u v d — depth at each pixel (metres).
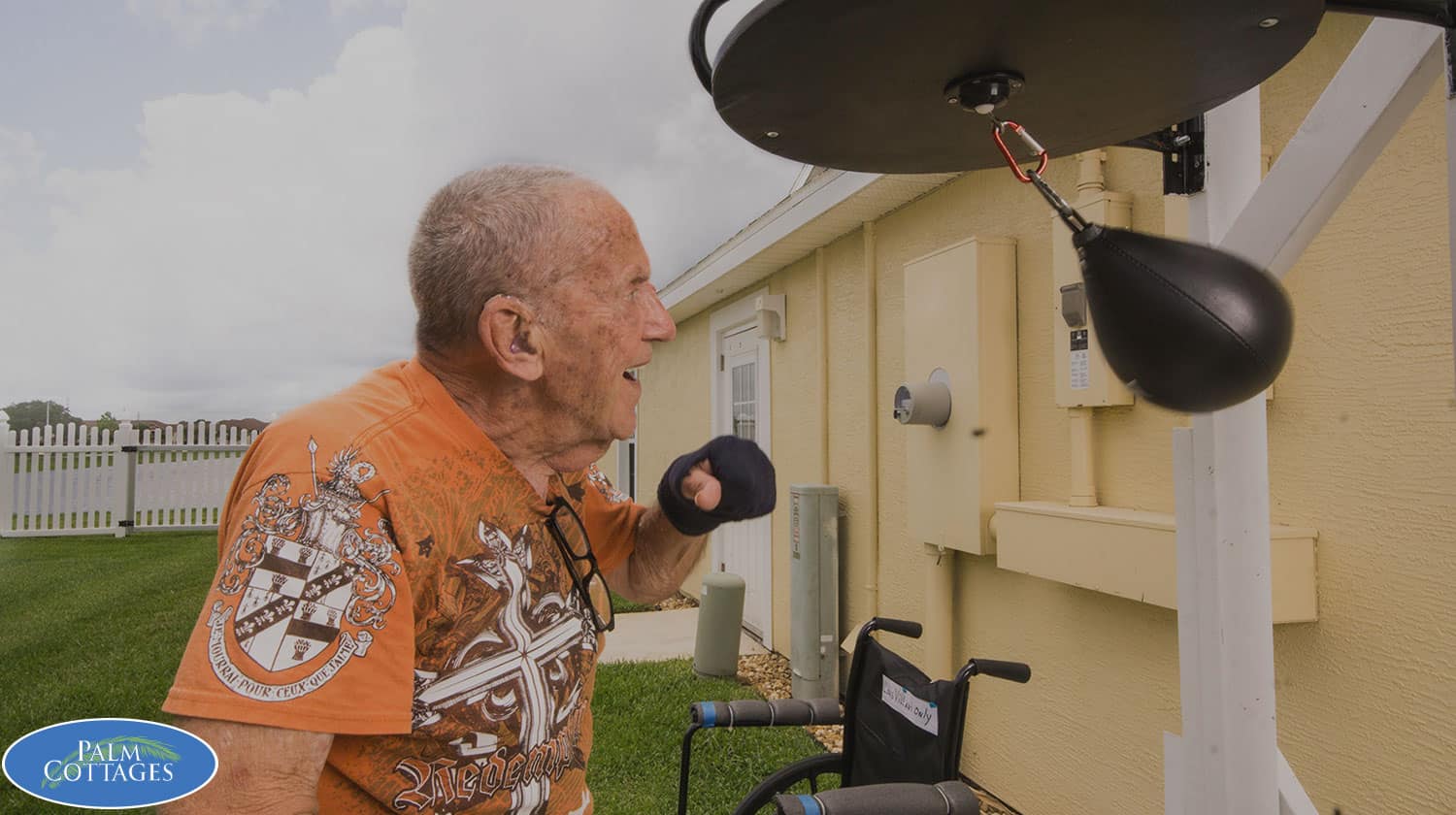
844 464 4.67
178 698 0.77
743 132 0.93
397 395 0.96
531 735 1.00
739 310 6.31
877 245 4.30
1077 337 2.66
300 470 0.85
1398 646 1.83
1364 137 0.96
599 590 1.18
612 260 0.97
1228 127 1.20
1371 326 1.89
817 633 4.48
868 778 2.28
